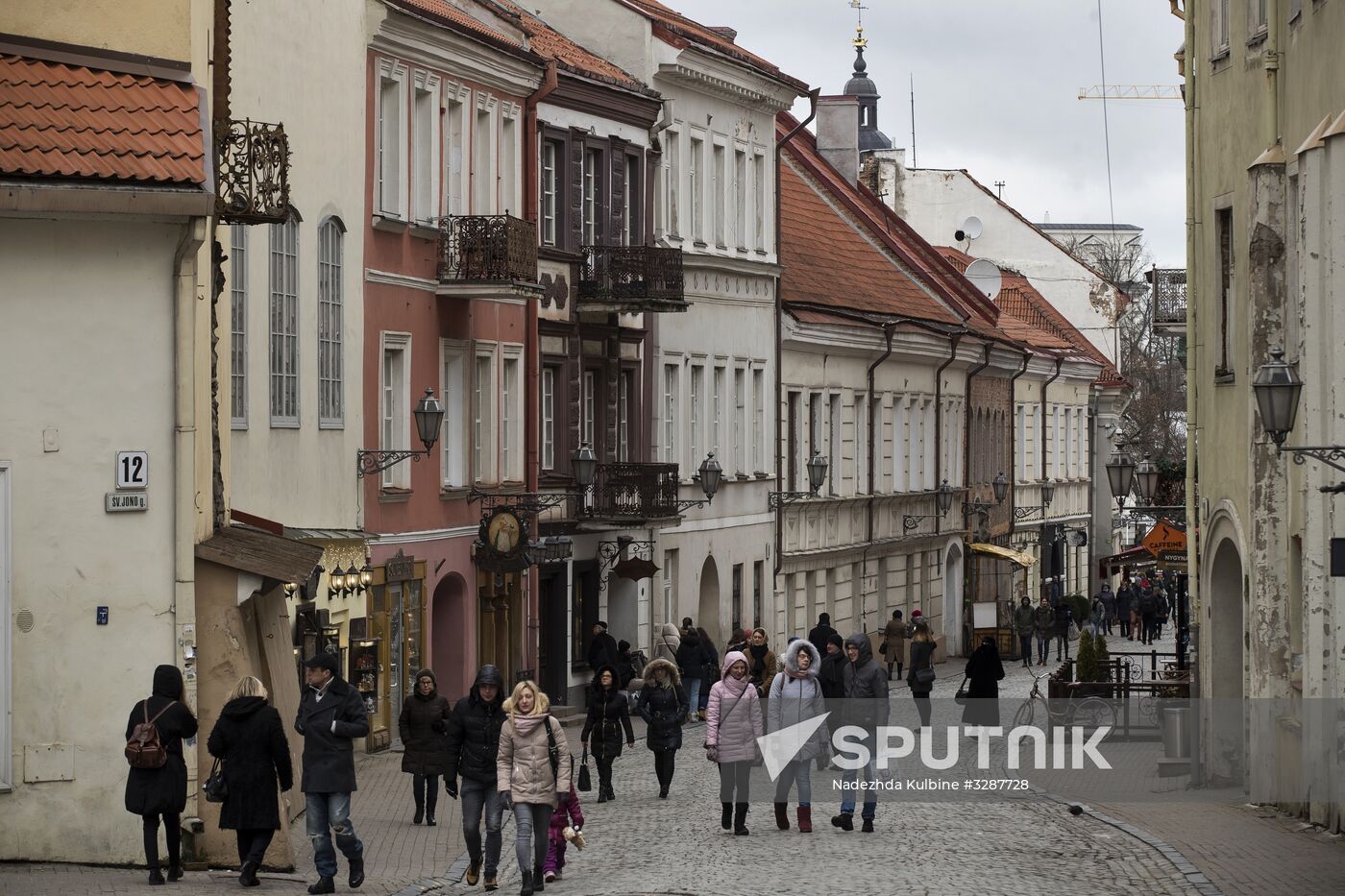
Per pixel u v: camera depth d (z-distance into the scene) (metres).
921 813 37.44
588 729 39.53
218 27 32.69
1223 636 41.69
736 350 73.62
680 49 67.88
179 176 27.77
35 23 28.55
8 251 27.77
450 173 53.94
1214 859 30.47
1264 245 36.53
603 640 57.75
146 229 28.22
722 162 73.31
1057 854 31.56
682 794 40.84
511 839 33.72
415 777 35.09
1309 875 28.81
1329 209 31.12
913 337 88.56
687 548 69.19
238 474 40.31
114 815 28.16
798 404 79.06
